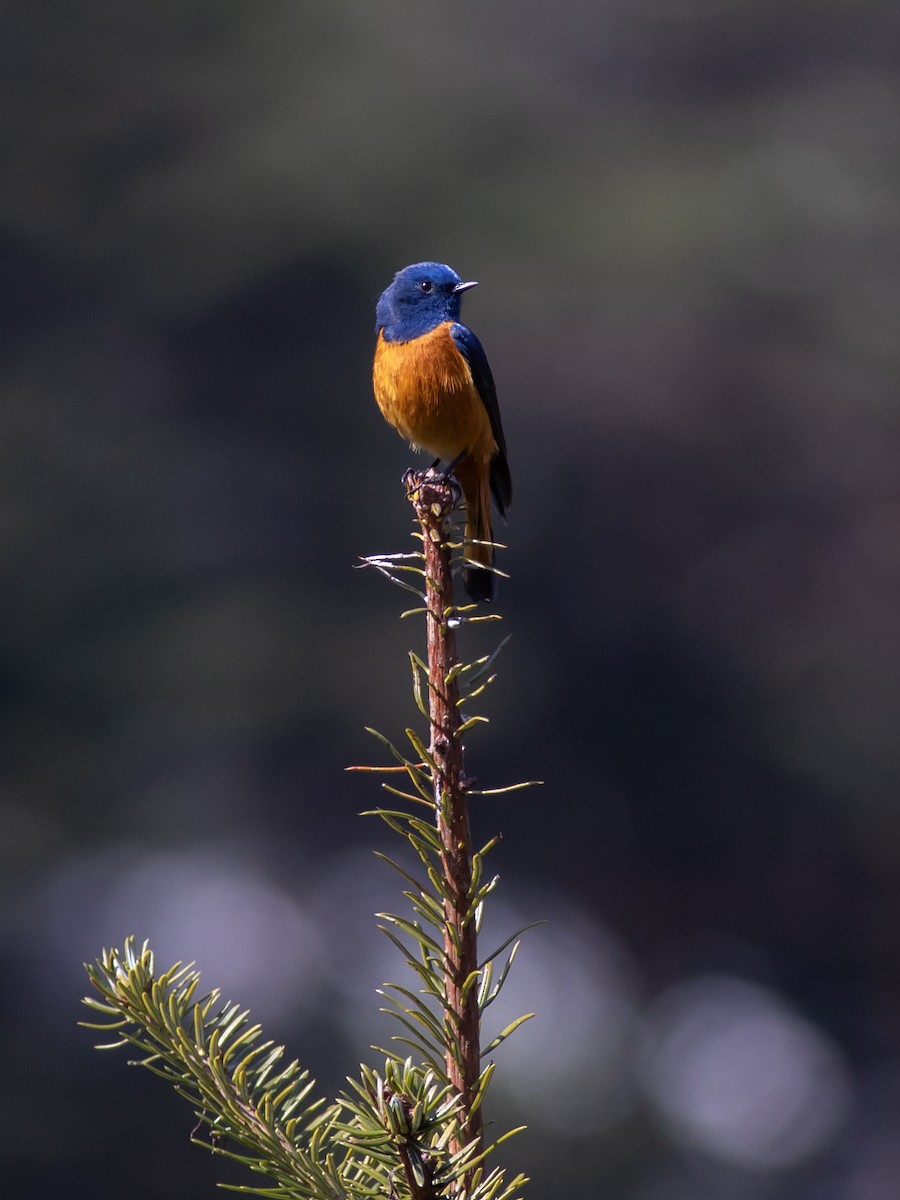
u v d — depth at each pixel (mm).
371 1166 2322
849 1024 23781
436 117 23875
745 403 23797
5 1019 16219
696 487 23953
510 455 23391
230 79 22812
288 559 21688
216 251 22250
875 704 23594
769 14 27406
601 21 27953
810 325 23844
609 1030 21641
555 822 23234
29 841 18312
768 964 24125
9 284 22281
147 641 20078
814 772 23188
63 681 19484
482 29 27094
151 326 22531
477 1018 2428
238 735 20281
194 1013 2391
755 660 23844
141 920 18688
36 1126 14242
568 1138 17969
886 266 24406
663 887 23562
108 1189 14047
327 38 24078
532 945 22328
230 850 20266
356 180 22828
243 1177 14367
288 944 19953
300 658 20859
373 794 21469
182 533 21422
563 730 23188
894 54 27375
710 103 27016
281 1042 18062
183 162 22594
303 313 22719
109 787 19344
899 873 23500
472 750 22703
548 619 23344
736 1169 20500
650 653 23469
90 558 20438
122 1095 14781
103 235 22344
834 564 24203
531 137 24156
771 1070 22734
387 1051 2219
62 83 22297
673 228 23328
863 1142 22625
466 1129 2363
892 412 23891
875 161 25297
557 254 22906
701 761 23328
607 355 23281
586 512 23641
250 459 22094
